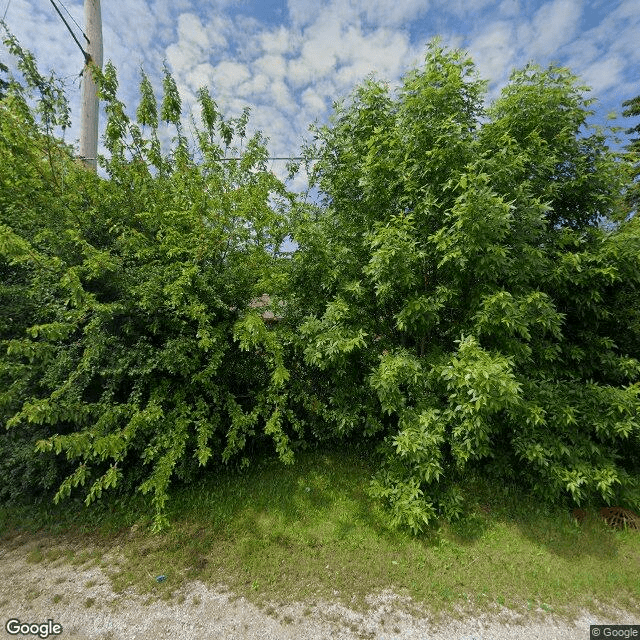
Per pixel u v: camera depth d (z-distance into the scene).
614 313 4.10
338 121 4.61
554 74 3.96
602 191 4.08
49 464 3.52
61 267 3.11
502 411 3.64
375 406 4.19
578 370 4.07
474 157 3.21
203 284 3.48
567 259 3.43
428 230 3.53
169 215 3.62
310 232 3.94
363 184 3.87
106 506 3.55
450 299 3.54
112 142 4.43
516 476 3.97
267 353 3.95
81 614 2.35
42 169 3.71
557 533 3.29
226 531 3.24
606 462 3.51
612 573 2.81
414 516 3.17
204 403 3.71
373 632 2.26
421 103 3.48
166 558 2.89
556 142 3.85
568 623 2.36
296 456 4.65
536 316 3.35
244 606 2.44
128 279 3.38
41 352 2.91
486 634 2.26
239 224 4.08
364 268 3.54
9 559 2.90
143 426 3.19
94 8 5.47
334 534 3.21
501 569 2.83
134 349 3.46
